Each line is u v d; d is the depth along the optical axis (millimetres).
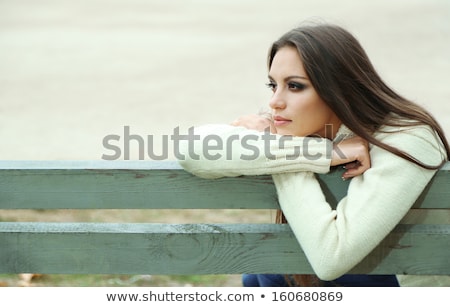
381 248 3010
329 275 2834
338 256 2801
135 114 10047
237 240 2975
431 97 10578
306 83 2984
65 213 6520
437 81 11594
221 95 11086
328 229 2814
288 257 2986
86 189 2951
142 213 6590
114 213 6566
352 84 3014
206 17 18141
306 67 2947
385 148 2906
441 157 3059
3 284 5074
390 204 2834
